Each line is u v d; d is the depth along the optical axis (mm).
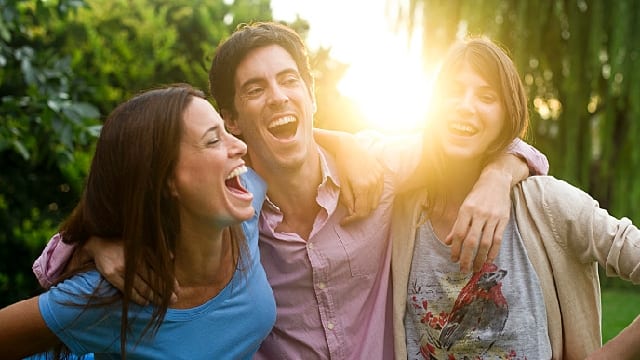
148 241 2018
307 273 2504
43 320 1974
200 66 5973
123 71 5664
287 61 2455
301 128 2453
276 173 2500
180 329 2105
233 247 2191
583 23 8469
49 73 4277
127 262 1968
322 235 2518
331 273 2502
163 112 2006
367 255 2533
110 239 2061
